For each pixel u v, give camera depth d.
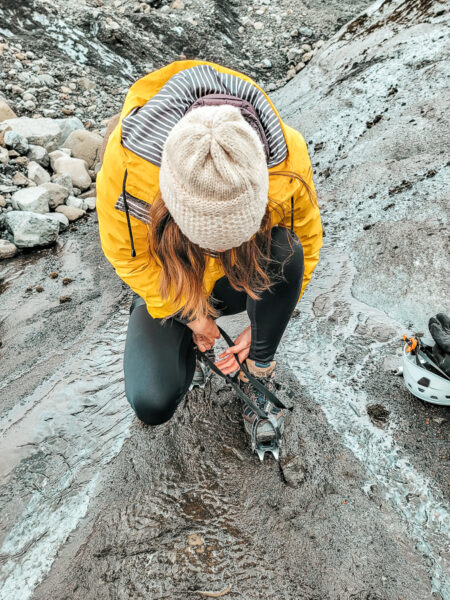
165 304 1.54
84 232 3.95
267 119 1.29
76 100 5.67
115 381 2.41
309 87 5.06
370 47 4.70
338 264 2.89
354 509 1.75
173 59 6.65
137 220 1.38
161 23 6.85
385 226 2.94
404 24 4.61
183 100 1.26
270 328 1.73
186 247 1.27
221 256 1.33
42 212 4.02
